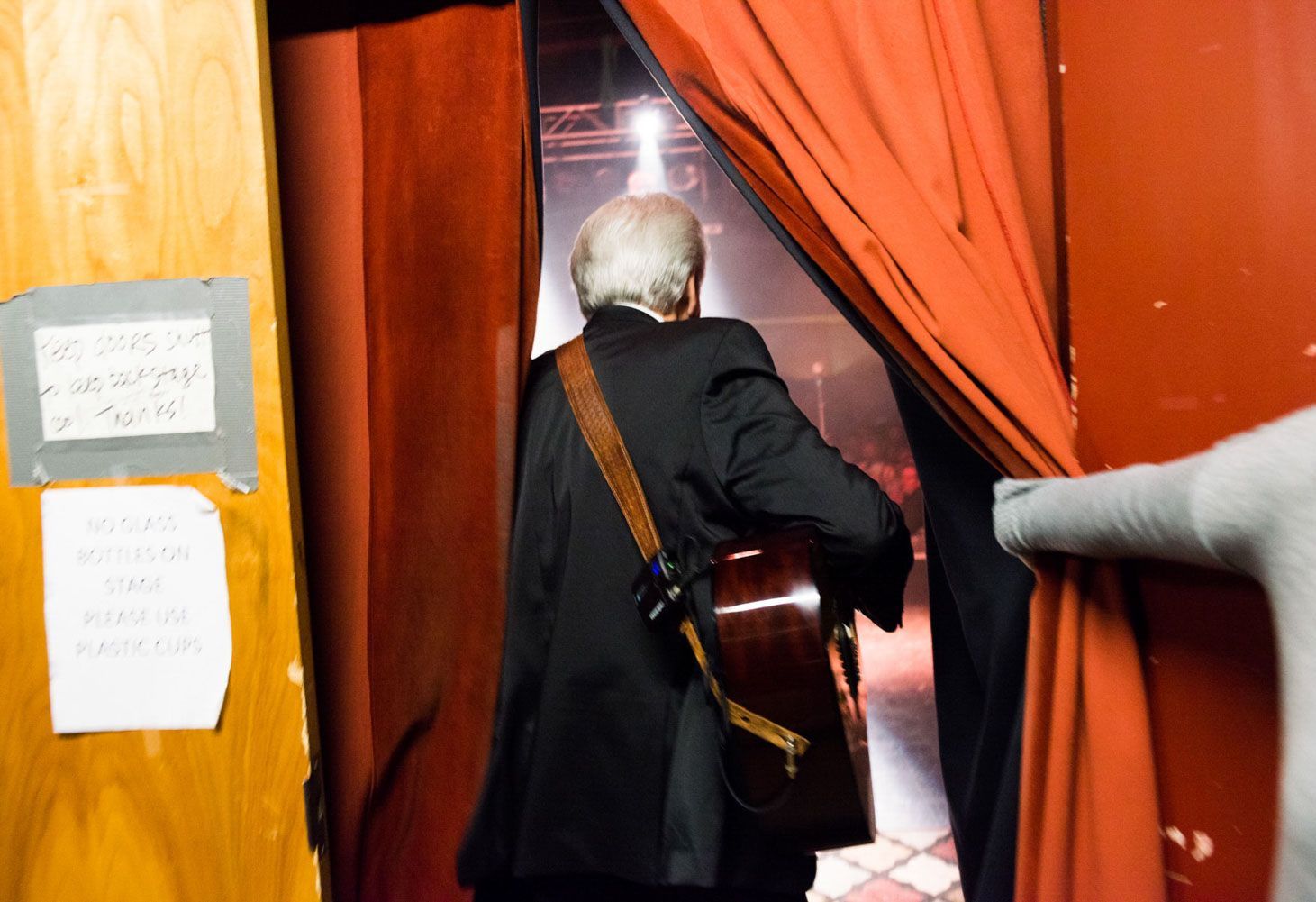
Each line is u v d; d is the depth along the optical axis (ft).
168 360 3.78
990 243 3.46
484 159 3.94
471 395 3.99
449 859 4.07
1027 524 2.89
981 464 3.71
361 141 4.13
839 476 3.60
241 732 3.84
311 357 4.24
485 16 3.91
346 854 4.24
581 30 22.41
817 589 3.48
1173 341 3.08
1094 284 3.40
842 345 27.45
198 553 3.81
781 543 3.59
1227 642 2.90
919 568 20.34
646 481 3.80
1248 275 2.83
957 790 4.23
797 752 3.42
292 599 3.81
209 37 3.70
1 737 3.90
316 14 4.11
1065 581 3.23
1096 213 3.38
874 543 3.59
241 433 3.78
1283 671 1.68
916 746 11.63
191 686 3.84
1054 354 3.46
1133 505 2.23
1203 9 2.93
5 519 3.86
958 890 8.18
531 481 4.02
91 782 3.88
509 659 3.95
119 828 3.89
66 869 3.91
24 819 3.90
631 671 3.73
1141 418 3.22
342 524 4.27
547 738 3.77
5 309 3.81
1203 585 2.97
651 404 3.84
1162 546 2.16
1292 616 1.64
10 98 3.77
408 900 4.15
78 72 3.75
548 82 23.61
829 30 3.58
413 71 3.99
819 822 3.52
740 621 3.49
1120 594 3.19
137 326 3.78
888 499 3.70
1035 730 3.29
